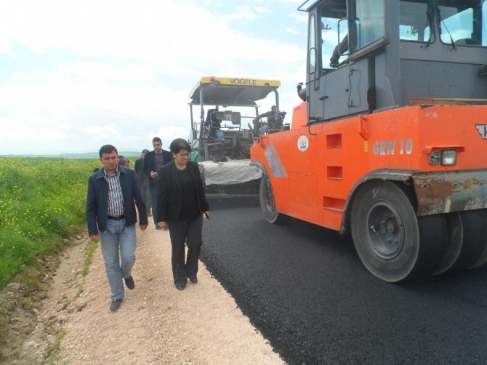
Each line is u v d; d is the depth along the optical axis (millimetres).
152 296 4113
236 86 11023
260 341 3002
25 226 6289
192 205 4211
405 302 3467
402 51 4309
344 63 4801
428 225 3564
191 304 3777
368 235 4227
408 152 3588
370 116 4090
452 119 3561
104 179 3936
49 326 3793
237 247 5590
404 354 2676
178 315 3566
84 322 3717
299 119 6363
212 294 3973
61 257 6105
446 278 4020
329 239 5828
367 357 2666
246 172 9422
